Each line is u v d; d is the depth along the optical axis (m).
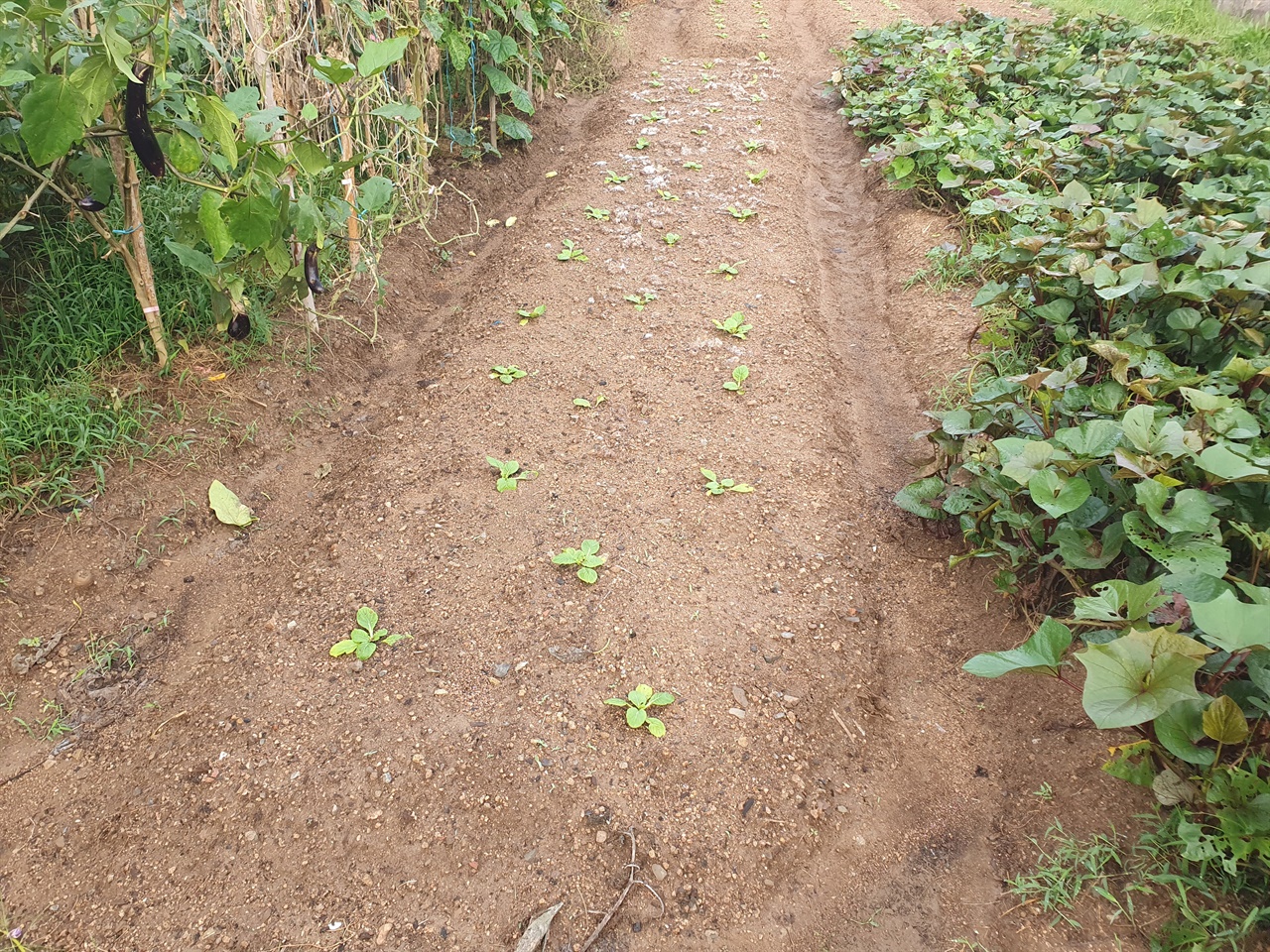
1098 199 4.76
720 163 6.61
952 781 2.54
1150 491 2.37
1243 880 2.02
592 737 2.54
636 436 3.81
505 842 2.30
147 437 3.44
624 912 2.17
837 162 7.18
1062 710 2.62
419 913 2.15
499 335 4.54
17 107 2.94
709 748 2.54
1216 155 4.92
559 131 7.52
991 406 3.19
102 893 2.17
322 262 4.57
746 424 3.92
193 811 2.33
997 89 6.89
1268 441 2.73
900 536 3.44
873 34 8.53
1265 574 2.54
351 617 2.91
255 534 3.32
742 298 4.90
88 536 3.04
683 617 2.94
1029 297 4.05
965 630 3.01
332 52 4.41
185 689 2.68
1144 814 2.23
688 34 10.18
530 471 3.58
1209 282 3.21
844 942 2.17
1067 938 2.08
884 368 4.61
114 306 3.65
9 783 2.39
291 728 2.55
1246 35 9.32
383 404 4.16
